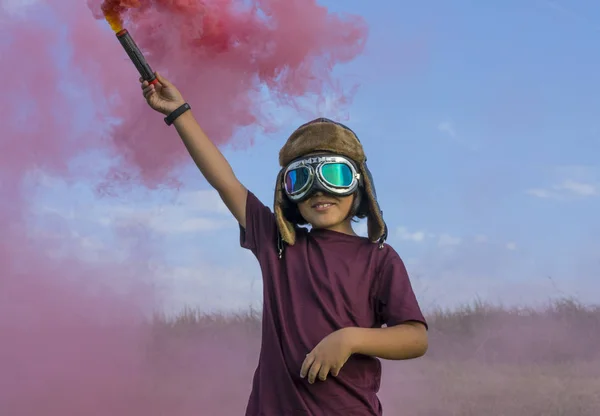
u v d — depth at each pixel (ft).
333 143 9.41
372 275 9.18
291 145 9.55
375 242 9.51
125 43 9.97
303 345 8.75
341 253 9.29
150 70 10.03
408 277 9.25
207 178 10.02
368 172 9.68
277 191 9.61
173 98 10.05
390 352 8.57
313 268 9.18
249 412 9.01
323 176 9.23
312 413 8.55
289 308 9.04
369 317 9.06
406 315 8.78
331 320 8.80
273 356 8.87
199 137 9.99
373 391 8.95
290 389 8.64
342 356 8.31
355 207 9.62
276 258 9.41
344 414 8.58
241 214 9.89
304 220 10.05
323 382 8.62
